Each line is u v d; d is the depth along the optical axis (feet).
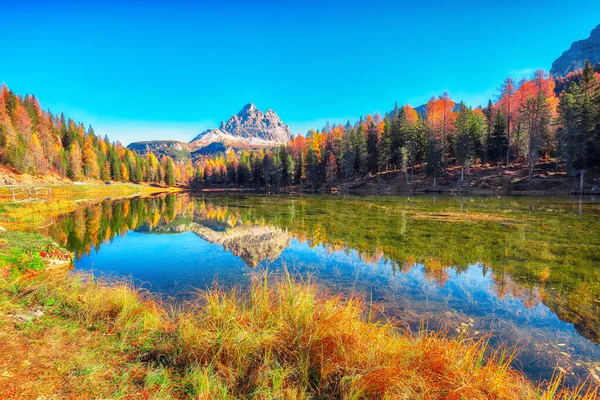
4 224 61.11
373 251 39.06
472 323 19.03
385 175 209.26
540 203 89.66
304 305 14.01
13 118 253.24
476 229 51.57
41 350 11.68
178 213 94.84
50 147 264.72
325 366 11.05
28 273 27.27
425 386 9.84
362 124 248.32
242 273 30.42
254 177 341.00
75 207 106.01
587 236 44.29
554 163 146.20
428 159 164.66
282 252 39.99
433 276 28.73
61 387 9.36
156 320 16.25
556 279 27.22
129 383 10.14
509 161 169.78
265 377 10.44
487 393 10.01
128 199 162.81
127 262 35.68
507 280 27.17
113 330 14.47
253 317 13.99
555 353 15.58
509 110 154.10
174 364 11.88
